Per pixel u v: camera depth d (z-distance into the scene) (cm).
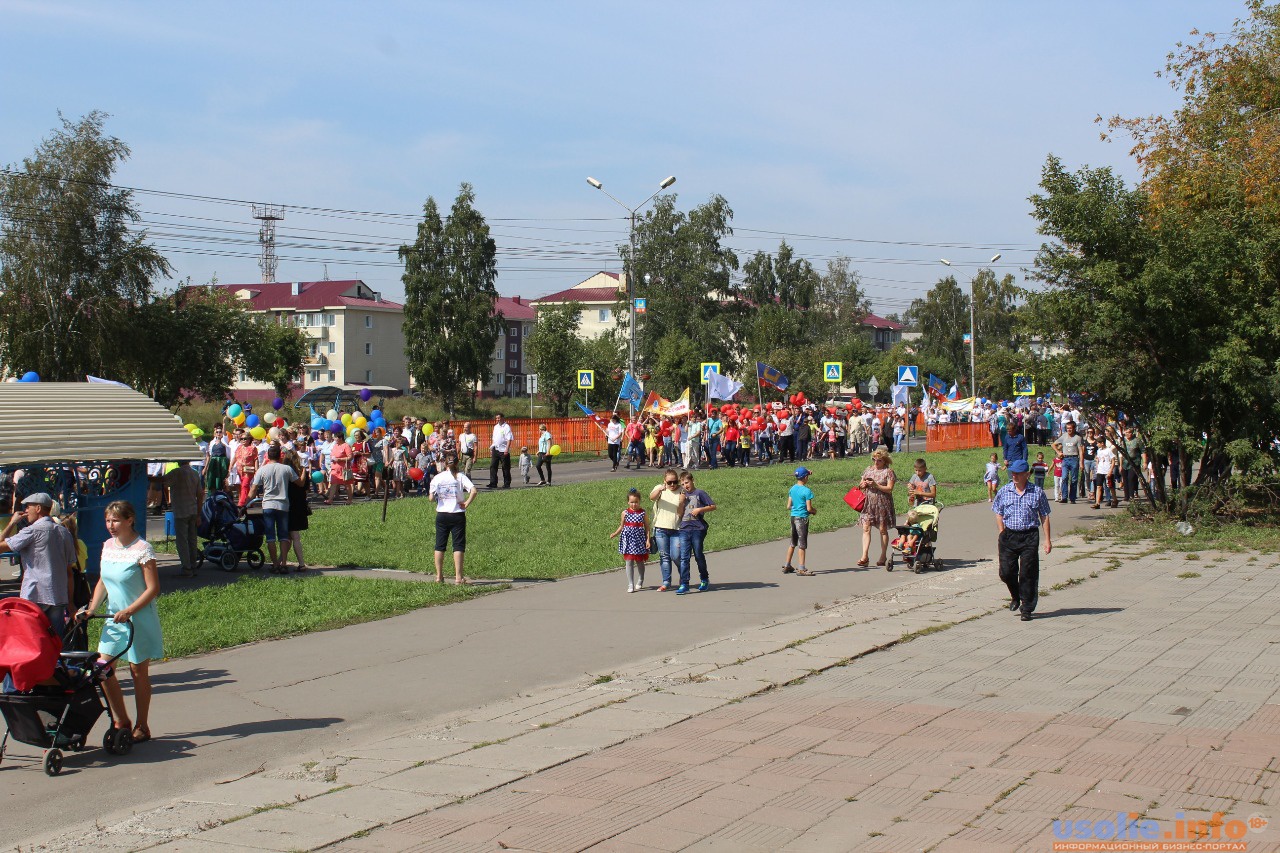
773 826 593
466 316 7569
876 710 851
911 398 8444
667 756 741
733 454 3950
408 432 3250
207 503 1714
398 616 1348
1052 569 1605
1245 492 2306
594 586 1558
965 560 1747
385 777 711
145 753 794
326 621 1287
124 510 823
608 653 1120
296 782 707
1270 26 2647
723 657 1073
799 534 1619
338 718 886
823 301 10025
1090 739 748
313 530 2144
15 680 738
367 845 584
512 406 8438
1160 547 1812
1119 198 2047
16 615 746
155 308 5219
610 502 2592
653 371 6756
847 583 1542
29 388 1498
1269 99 2577
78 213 4884
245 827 618
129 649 802
